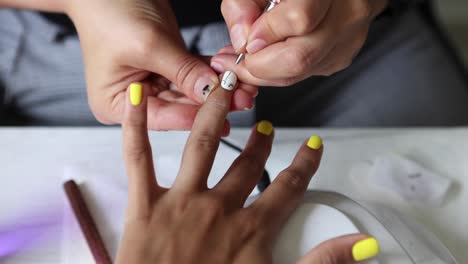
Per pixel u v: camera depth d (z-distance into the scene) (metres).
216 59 0.58
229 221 0.51
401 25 0.93
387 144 0.67
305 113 0.84
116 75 0.63
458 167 0.65
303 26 0.50
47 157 0.65
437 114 0.82
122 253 0.49
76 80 0.80
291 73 0.52
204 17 0.79
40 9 0.73
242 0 0.54
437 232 0.60
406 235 0.55
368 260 0.50
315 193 0.54
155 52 0.59
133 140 0.51
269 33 0.52
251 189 0.54
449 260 0.55
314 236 0.51
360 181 0.63
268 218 0.52
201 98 0.58
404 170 0.64
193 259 0.49
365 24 0.57
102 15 0.62
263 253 0.50
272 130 0.57
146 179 0.51
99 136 0.67
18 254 0.57
